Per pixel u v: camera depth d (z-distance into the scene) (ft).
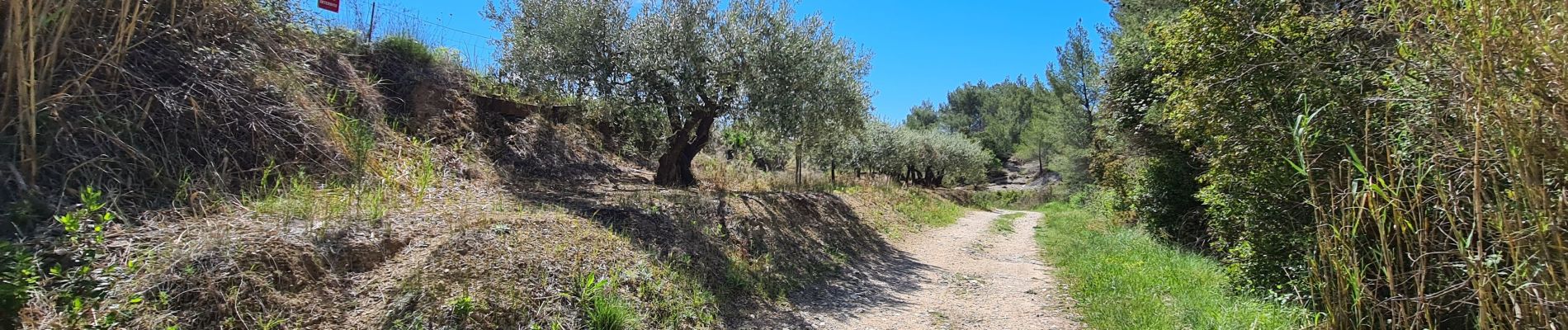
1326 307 13.20
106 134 13.93
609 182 35.29
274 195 16.05
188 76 16.84
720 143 54.80
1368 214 12.67
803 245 28.96
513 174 31.40
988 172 166.30
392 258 13.93
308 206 15.15
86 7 14.56
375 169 21.02
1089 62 82.23
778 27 34.14
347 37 31.09
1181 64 20.24
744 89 34.88
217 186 15.14
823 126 38.29
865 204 47.60
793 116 35.14
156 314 10.00
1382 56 12.98
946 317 19.15
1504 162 9.59
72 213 11.73
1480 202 9.86
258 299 11.05
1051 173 148.25
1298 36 16.28
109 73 14.88
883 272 27.07
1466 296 11.50
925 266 29.89
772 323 17.53
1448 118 10.59
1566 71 8.53
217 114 16.87
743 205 31.27
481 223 16.53
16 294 8.78
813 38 36.22
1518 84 9.04
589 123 42.65
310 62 24.82
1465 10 9.76
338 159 19.56
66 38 13.74
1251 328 15.02
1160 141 37.86
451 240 14.87
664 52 32.78
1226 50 17.65
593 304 14.64
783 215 32.65
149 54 16.25
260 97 18.58
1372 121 12.56
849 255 30.50
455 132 32.07
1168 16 35.09
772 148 46.24
